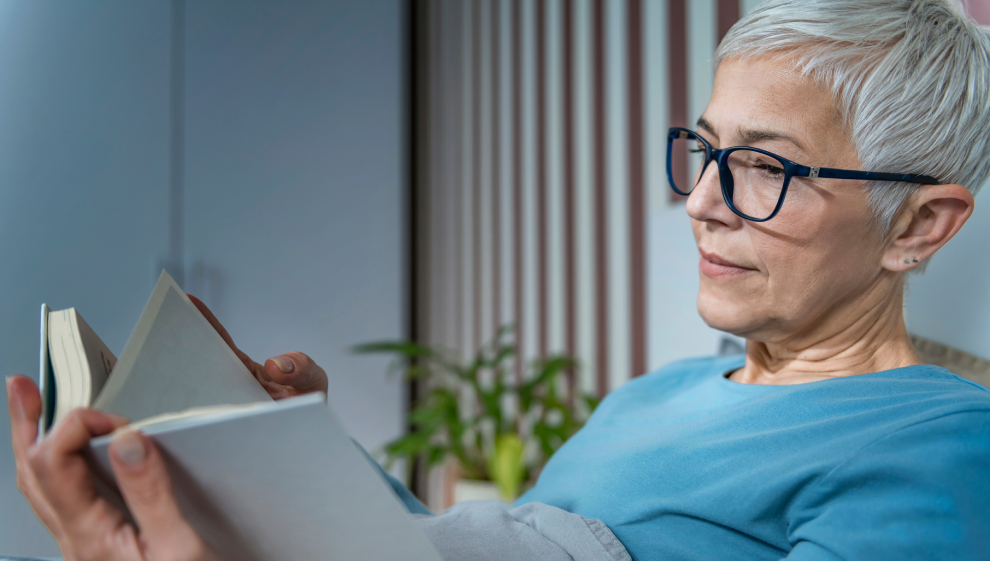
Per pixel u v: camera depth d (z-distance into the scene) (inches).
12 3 74.3
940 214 19.1
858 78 18.2
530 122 77.9
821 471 16.3
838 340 21.3
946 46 18.3
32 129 74.6
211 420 10.9
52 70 75.8
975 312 25.1
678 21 55.3
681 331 46.9
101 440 11.6
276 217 89.6
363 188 96.0
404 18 102.2
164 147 82.0
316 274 92.0
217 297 85.0
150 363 14.7
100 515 12.1
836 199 18.6
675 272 47.9
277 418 10.8
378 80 97.7
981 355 24.8
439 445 69.4
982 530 14.6
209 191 85.0
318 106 93.4
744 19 20.2
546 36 75.0
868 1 18.6
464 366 92.4
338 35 95.0
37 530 70.5
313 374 21.2
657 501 19.1
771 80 19.1
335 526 12.7
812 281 19.3
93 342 15.0
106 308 77.7
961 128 18.5
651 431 22.5
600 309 66.1
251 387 17.4
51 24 76.0
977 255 25.2
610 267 64.5
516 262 81.0
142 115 80.8
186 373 15.6
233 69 87.5
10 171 73.5
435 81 101.2
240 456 11.4
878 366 21.3
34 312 73.8
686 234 46.8
